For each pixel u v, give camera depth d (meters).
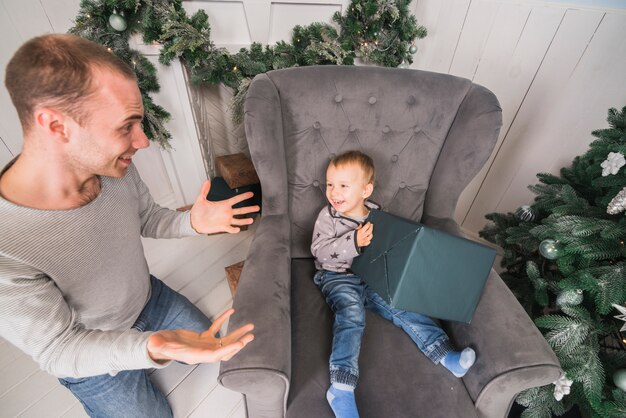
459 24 1.40
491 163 1.55
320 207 1.11
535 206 1.10
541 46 1.23
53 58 0.44
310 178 1.08
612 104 1.17
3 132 1.26
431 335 0.81
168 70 1.41
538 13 1.19
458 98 0.99
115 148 0.55
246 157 1.81
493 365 0.70
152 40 1.20
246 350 0.63
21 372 1.10
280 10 1.40
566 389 0.78
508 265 1.25
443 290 0.74
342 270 0.97
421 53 1.59
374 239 0.84
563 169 1.12
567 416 1.00
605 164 0.80
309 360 0.79
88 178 0.61
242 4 1.34
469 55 1.42
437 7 1.43
